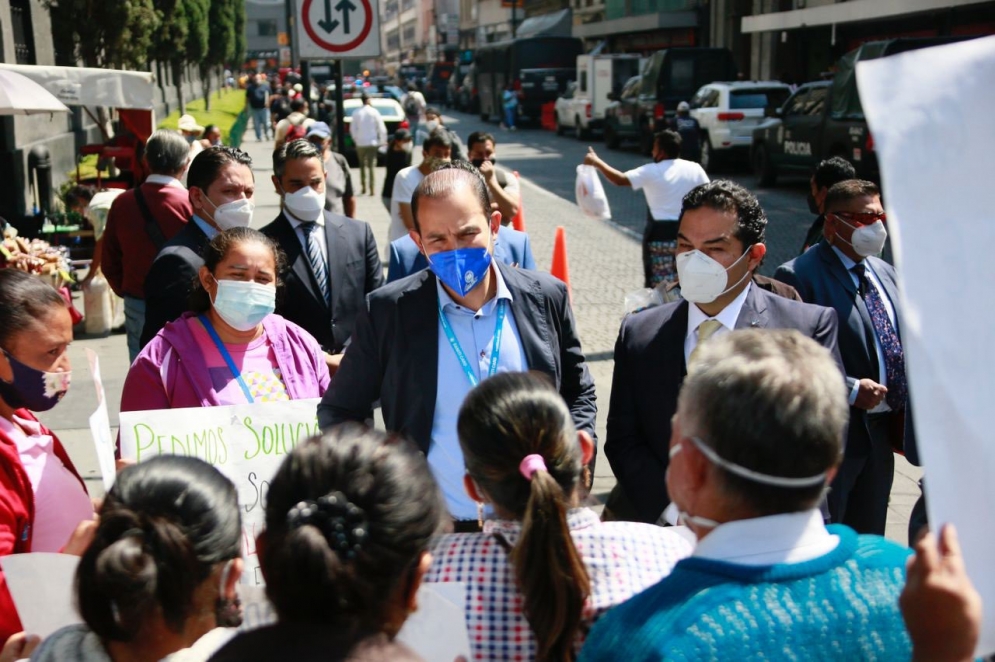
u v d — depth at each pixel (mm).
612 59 29734
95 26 15766
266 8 106500
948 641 1288
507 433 1906
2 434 2234
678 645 1372
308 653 1318
